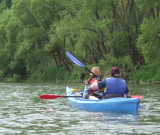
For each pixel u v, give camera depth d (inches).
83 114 588.4
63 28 2075.5
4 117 557.9
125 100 594.9
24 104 763.4
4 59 3070.9
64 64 2481.5
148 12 1959.9
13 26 2802.7
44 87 1560.0
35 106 719.7
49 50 2365.9
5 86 1748.3
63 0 2345.0
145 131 428.5
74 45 2249.0
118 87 626.8
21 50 2559.1
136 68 1961.1
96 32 2026.3
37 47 2615.7
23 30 2578.7
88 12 1975.9
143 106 683.4
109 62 1961.1
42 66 2711.6
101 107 620.1
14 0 2605.8
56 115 579.5
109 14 1969.7
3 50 3061.0
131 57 2027.6
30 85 1836.9
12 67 2886.3
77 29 2034.9
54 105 738.8
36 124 487.8
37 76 2726.4
